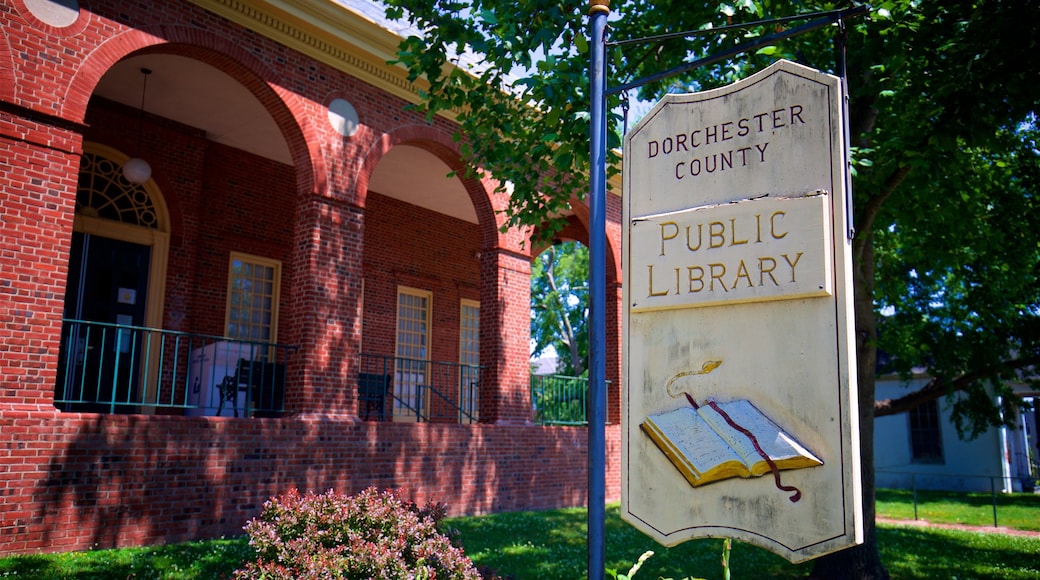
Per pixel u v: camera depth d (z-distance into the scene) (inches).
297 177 419.8
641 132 149.8
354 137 438.3
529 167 362.9
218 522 344.2
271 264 559.2
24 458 290.2
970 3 291.7
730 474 127.6
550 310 1346.0
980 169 462.0
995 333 652.1
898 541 476.1
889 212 401.4
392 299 644.7
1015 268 556.4
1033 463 978.1
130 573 270.5
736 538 126.1
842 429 119.1
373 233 637.9
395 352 641.0
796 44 315.6
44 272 308.2
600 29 160.6
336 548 190.7
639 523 136.5
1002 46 273.0
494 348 507.8
